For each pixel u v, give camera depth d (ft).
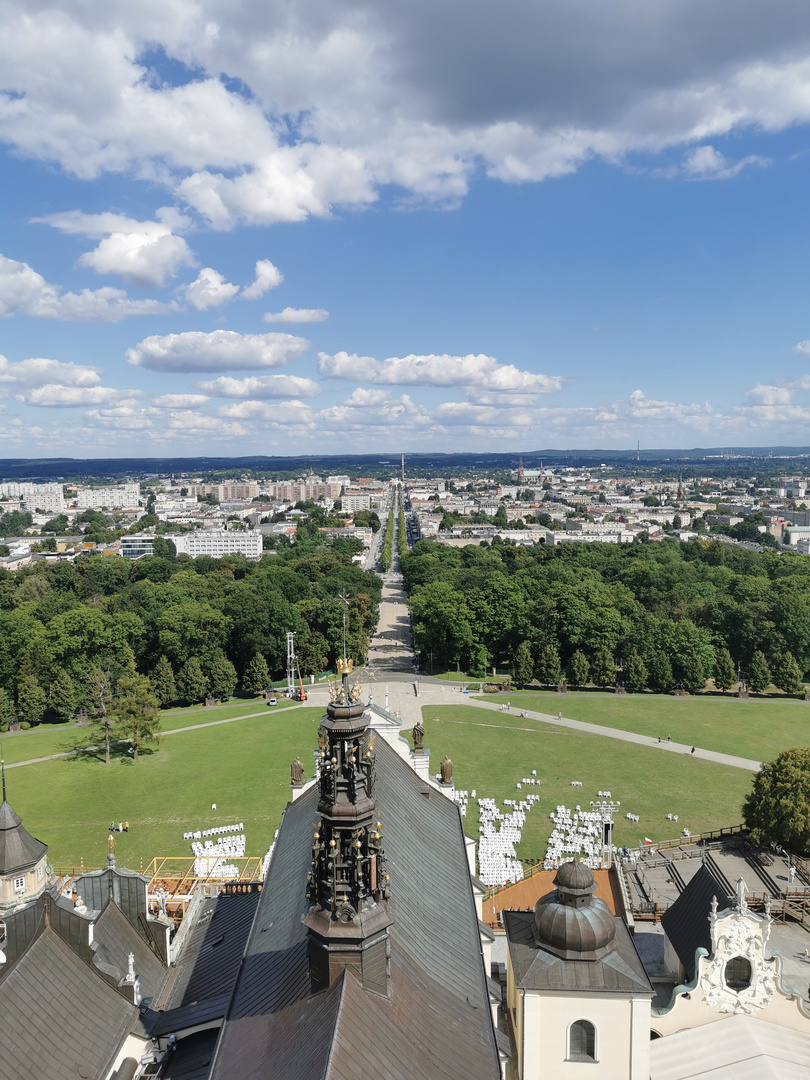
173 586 637.30
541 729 407.44
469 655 534.78
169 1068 120.67
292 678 512.22
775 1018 134.00
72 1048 112.27
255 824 297.12
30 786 340.39
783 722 418.92
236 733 414.21
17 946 124.36
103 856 271.28
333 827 88.89
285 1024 88.89
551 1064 121.29
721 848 256.32
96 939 140.87
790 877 228.02
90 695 394.32
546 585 626.64
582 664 487.61
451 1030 94.38
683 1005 134.31
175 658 482.28
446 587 606.14
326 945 86.84
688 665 474.49
